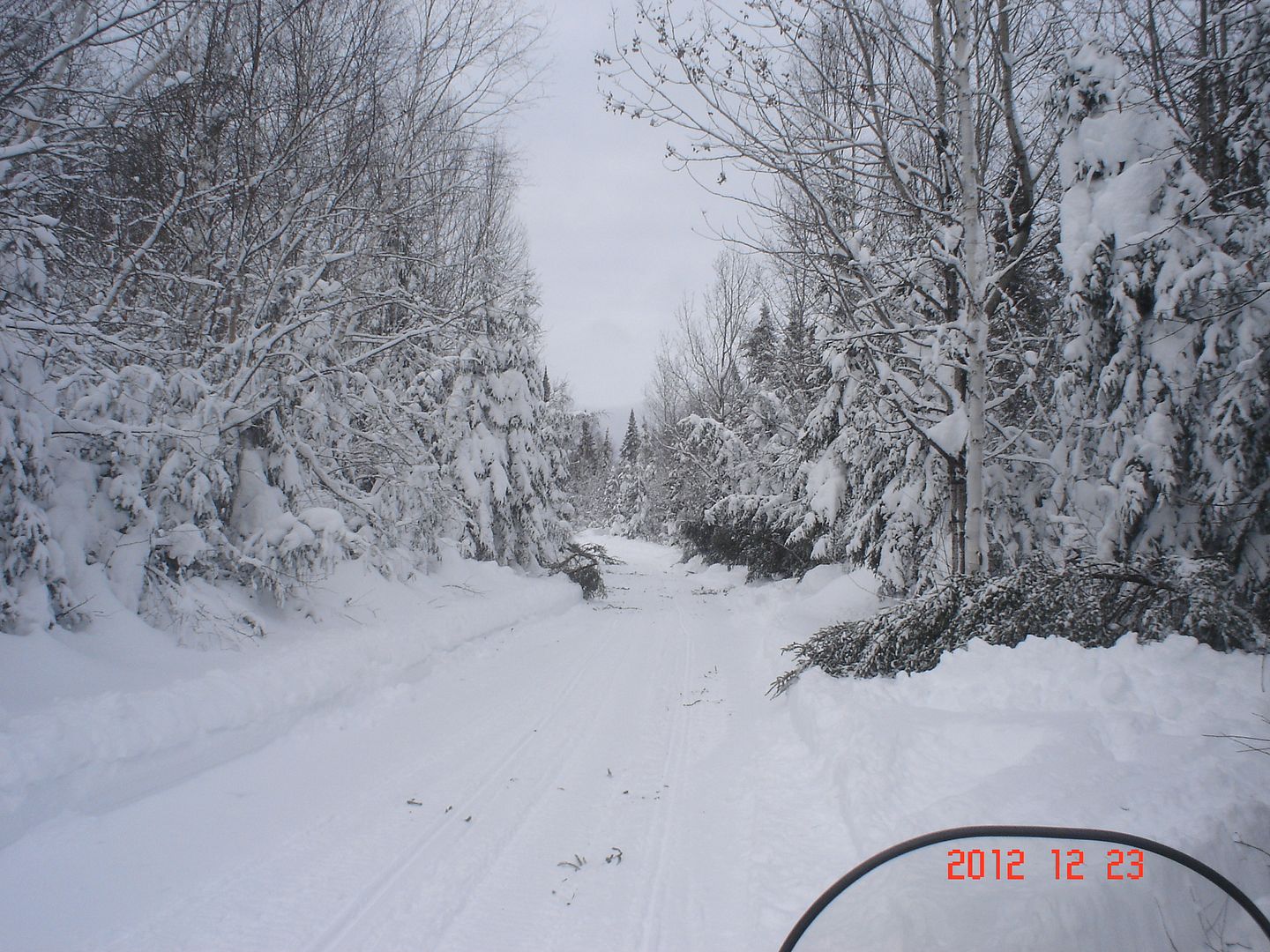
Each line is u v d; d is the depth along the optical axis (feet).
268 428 34.32
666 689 31.37
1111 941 9.61
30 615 21.68
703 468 108.99
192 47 32.60
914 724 19.12
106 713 18.31
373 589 39.68
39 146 22.21
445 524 59.62
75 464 25.75
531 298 73.10
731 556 91.40
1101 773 13.99
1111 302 27.17
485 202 65.62
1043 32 30.63
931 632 26.02
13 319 23.25
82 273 31.81
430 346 57.06
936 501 39.68
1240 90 26.37
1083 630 22.38
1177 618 21.06
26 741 16.25
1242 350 23.99
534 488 72.74
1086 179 28.04
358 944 12.31
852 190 33.37
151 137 31.01
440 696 28.94
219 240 38.40
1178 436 25.45
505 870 15.07
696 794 19.42
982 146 33.96
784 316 83.15
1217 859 11.38
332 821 17.11
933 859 11.24
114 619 24.41
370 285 46.57
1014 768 14.69
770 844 15.88
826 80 28.78
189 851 15.28
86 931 12.30
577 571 71.51
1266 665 18.33
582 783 20.07
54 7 23.47
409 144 41.34
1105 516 27.48
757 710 27.89
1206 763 14.10
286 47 37.17
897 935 9.60
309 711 24.23
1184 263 25.40
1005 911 9.79
